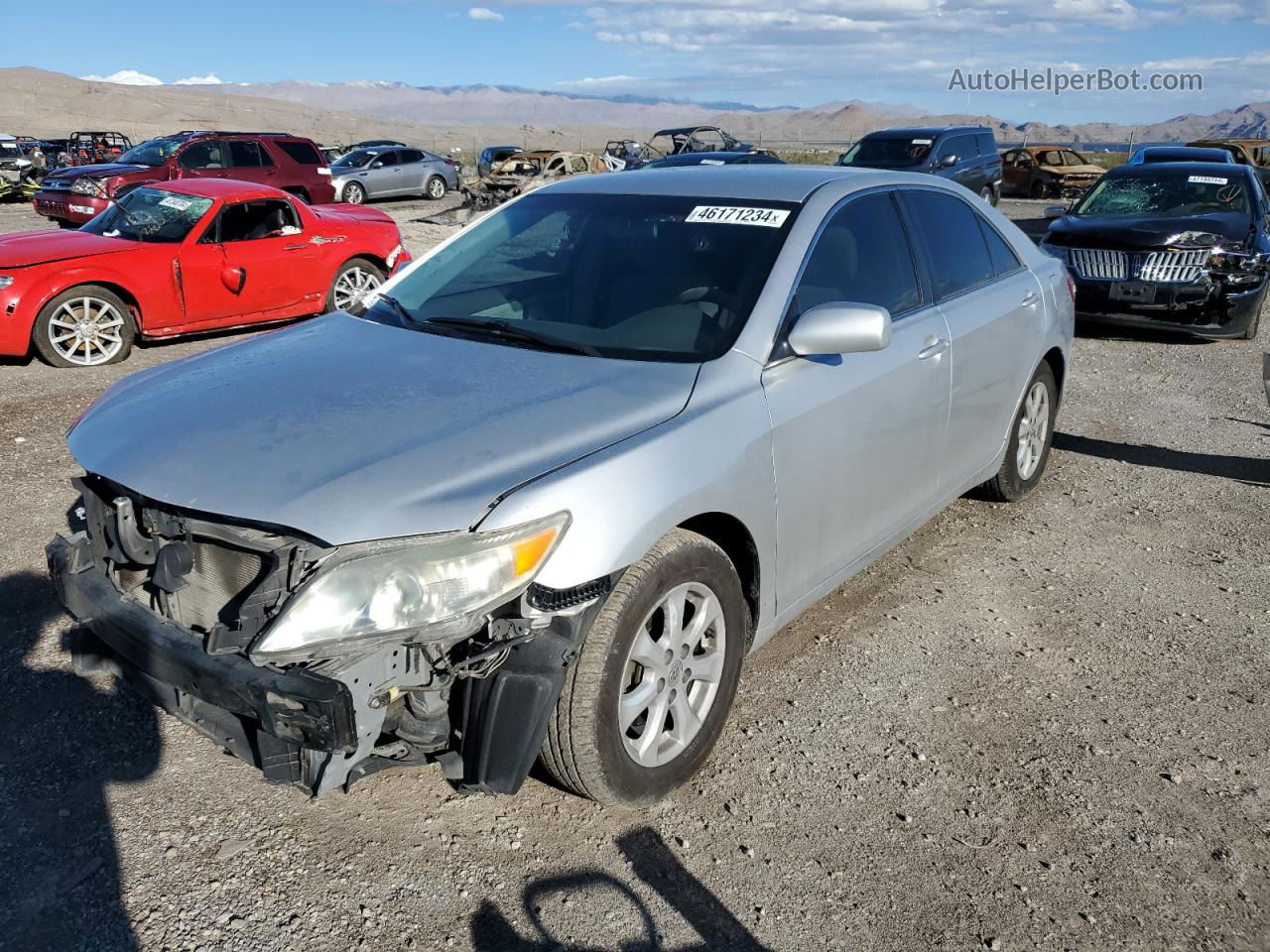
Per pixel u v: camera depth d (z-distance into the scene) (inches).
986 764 124.7
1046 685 143.3
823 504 131.8
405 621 88.3
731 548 122.1
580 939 95.3
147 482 99.0
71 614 109.4
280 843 106.4
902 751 126.7
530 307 134.6
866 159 775.7
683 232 138.9
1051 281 200.5
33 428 249.6
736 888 102.8
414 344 126.9
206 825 108.7
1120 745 129.3
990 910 101.1
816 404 126.0
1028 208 967.0
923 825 113.2
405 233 738.8
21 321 310.7
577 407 107.3
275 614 87.3
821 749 126.6
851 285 140.5
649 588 103.8
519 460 97.9
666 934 96.4
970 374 165.2
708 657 117.2
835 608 165.5
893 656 149.9
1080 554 189.2
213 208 352.8
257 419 105.8
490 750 96.2
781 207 138.8
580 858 106.0
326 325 141.2
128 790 113.6
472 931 95.7
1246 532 201.5
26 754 119.1
